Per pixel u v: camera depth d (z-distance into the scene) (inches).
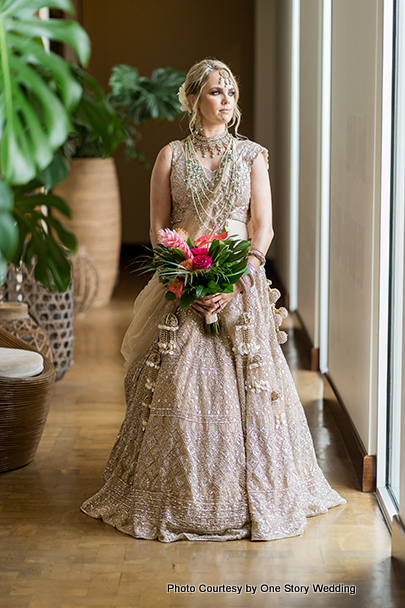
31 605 92.9
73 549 106.1
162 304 115.6
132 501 112.0
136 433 116.6
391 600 94.6
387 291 119.8
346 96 146.6
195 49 358.9
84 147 252.5
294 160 246.5
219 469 108.2
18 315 171.5
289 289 254.7
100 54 358.0
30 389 130.0
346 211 147.2
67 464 136.2
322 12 179.0
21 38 68.7
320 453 141.7
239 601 94.0
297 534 109.4
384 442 123.0
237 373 111.1
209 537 107.9
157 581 98.1
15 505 120.0
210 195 112.6
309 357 199.6
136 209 370.3
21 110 65.9
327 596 95.3
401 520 103.3
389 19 115.2
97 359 204.1
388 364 121.8
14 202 103.7
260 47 321.4
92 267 245.8
